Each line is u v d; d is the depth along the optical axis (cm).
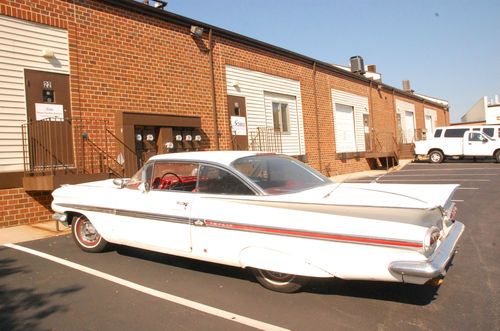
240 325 375
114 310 412
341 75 2148
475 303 407
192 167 501
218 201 464
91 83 955
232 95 1386
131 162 1002
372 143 2455
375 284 464
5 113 815
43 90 873
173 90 1157
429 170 2045
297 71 1761
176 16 1164
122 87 1020
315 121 1869
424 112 3753
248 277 501
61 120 895
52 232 773
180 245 491
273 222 422
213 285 477
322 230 396
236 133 1386
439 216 400
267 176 479
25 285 484
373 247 374
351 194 429
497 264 529
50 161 872
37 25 870
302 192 454
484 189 1258
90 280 500
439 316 381
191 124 1177
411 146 2702
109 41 998
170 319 390
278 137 1612
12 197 823
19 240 710
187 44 1218
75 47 930
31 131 843
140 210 529
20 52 841
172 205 500
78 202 604
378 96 2633
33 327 375
